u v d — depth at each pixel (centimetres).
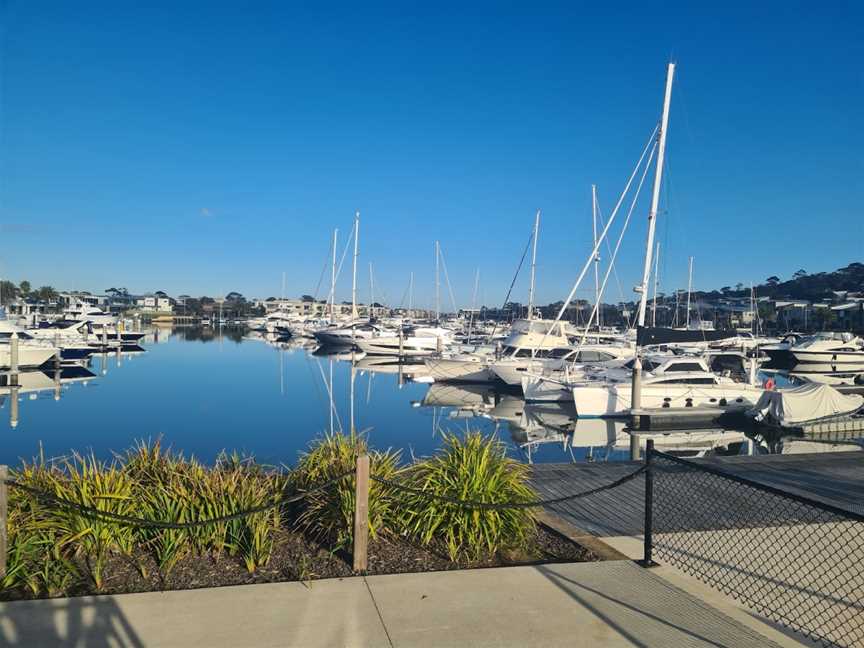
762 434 2342
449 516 614
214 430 2091
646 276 2617
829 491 986
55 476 609
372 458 696
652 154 2623
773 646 431
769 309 12025
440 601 487
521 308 7225
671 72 2573
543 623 454
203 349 6550
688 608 489
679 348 3434
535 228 4784
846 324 11112
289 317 10881
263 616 453
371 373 4381
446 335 5625
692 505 877
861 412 2448
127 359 5144
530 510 662
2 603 461
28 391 3097
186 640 413
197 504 582
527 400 2808
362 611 466
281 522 653
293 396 3031
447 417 2573
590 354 3334
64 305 11781
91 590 495
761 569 599
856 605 513
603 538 703
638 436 2238
